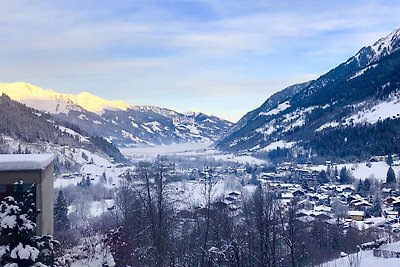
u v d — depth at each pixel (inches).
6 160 759.1
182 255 1437.0
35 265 514.0
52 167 965.2
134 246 1312.7
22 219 513.7
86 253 1153.4
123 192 2154.3
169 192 1819.6
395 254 1454.2
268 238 1344.7
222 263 1473.9
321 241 2250.2
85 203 3565.5
